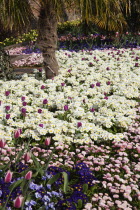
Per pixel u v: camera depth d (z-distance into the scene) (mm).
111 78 8016
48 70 8070
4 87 6914
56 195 3314
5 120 5332
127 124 5418
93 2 7055
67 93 6621
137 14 14406
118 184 3721
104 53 11211
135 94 6688
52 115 5516
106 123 5223
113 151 4727
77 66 9188
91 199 3504
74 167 3979
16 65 10898
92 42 14008
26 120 5254
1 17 7754
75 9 7242
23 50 14789
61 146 4559
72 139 4734
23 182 3275
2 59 8094
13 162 4012
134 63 9828
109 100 6141
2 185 3363
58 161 4316
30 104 6461
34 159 3730
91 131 5008
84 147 4648
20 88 7012
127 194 3543
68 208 3115
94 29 16125
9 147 4445
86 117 5520
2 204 3115
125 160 4305
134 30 14922
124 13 14109
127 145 4703
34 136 4758
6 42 16750
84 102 6035
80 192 3400
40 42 7910
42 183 3494
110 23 8148
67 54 11430
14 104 6289
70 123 5082
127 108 6051
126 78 7898
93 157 4371
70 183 3736
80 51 12281
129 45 13336
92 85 6855
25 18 7664
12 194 3230
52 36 7820
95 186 3787
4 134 4770
